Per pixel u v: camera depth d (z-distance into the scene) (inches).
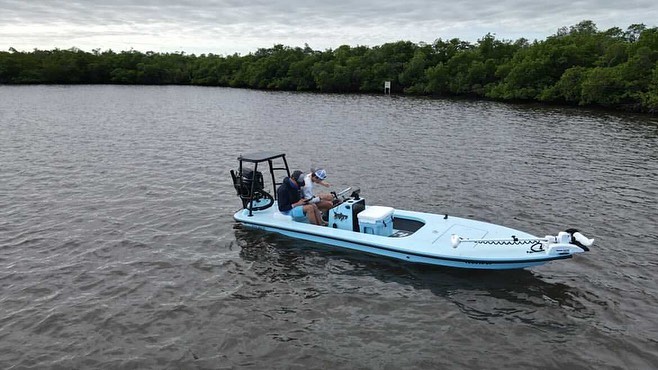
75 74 3695.9
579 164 815.1
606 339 317.7
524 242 397.7
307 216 484.4
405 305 365.7
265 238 497.0
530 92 2037.4
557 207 591.5
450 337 323.9
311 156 912.3
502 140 1058.7
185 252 471.8
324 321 347.3
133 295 389.1
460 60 2598.4
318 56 3329.2
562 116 1519.4
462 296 376.5
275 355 308.8
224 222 553.6
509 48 2645.2
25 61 3634.4
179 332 337.1
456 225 457.4
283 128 1282.0
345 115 1589.6
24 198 652.1
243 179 518.9
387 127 1284.4
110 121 1443.2
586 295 374.9
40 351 317.7
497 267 397.7
